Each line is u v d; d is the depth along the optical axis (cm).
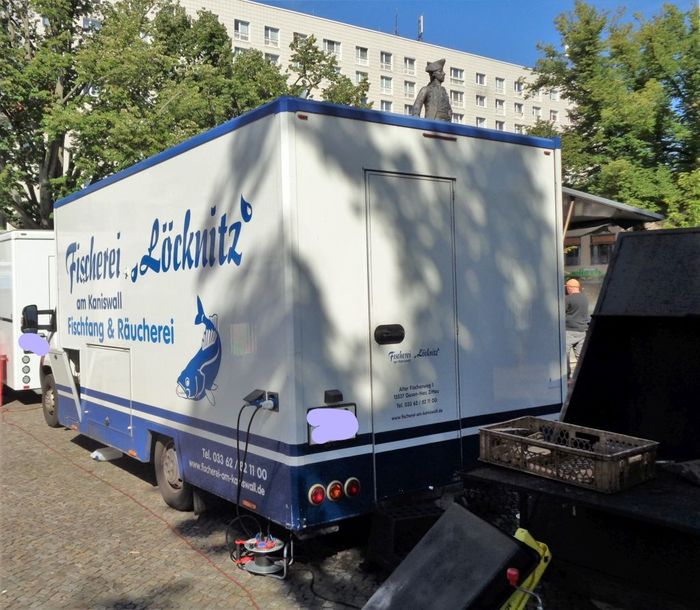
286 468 373
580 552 293
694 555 255
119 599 398
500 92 7388
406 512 395
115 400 602
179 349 488
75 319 699
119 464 711
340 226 388
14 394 1196
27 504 580
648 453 291
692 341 333
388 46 6519
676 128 1789
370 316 399
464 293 445
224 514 535
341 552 454
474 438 446
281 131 371
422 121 427
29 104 1702
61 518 543
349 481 388
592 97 1870
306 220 376
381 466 402
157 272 517
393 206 412
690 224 1378
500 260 465
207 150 448
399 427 410
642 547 272
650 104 1741
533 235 486
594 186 1842
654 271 339
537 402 486
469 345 446
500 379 462
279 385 378
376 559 395
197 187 461
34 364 1026
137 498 591
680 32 1838
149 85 1705
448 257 437
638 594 273
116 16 1756
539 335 488
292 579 416
